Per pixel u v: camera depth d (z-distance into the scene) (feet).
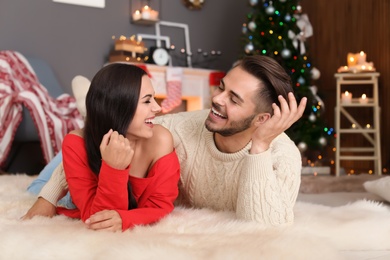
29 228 4.02
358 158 14.85
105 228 4.09
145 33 18.93
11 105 12.44
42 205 5.12
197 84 18.74
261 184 4.52
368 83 15.58
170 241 3.66
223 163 5.03
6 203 5.72
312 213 5.34
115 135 4.09
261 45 16.06
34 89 13.52
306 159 16.15
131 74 4.40
